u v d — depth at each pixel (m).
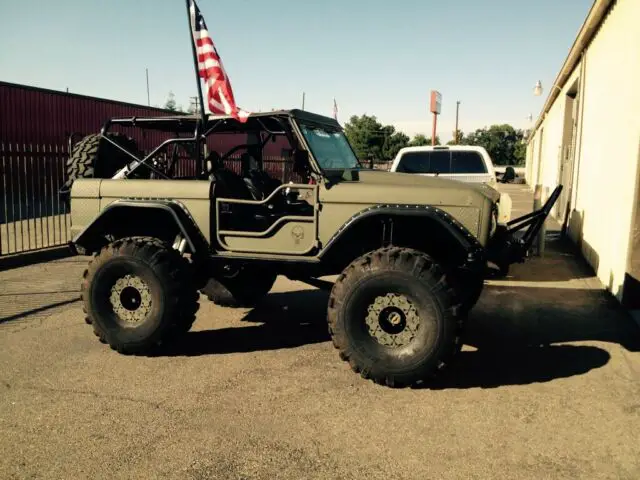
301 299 6.39
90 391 3.82
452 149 9.18
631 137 6.04
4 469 2.86
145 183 4.57
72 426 3.31
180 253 4.49
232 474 2.82
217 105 4.71
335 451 3.05
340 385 3.93
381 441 3.15
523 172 45.19
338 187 4.17
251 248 4.43
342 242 4.30
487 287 7.03
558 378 4.08
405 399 3.71
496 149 76.88
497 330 5.25
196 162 4.79
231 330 5.23
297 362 4.39
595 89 8.87
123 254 4.34
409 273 3.72
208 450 3.04
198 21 4.75
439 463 2.94
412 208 3.98
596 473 2.85
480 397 3.75
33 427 3.30
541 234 8.58
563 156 13.95
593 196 8.35
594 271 7.89
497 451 3.06
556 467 2.90
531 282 7.32
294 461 2.94
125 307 4.46
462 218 4.02
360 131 50.41
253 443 3.12
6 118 15.80
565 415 3.49
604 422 3.40
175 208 4.47
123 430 3.26
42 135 16.83
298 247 4.32
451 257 4.63
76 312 5.80
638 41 6.00
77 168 5.21
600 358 4.50
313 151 4.52
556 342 4.91
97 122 18.59
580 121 10.23
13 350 4.63
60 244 9.56
